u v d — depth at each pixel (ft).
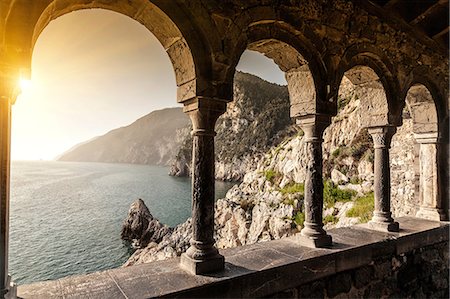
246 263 10.39
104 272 9.61
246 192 67.26
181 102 10.59
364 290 12.46
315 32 12.54
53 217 95.35
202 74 9.79
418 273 14.74
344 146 54.49
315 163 12.85
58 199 131.95
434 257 15.65
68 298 7.88
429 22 17.34
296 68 13.01
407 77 16.48
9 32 7.17
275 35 11.59
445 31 17.02
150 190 160.86
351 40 13.91
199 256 9.69
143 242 63.87
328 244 12.33
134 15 9.87
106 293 8.19
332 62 13.10
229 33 10.23
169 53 10.66
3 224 7.18
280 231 41.93
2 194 7.19
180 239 49.08
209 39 9.77
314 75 12.56
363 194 44.86
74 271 52.49
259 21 11.00
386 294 13.28
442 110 18.34
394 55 15.85
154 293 8.21
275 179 64.44
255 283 9.60
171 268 9.93
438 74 18.47
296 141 66.80
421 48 17.48
